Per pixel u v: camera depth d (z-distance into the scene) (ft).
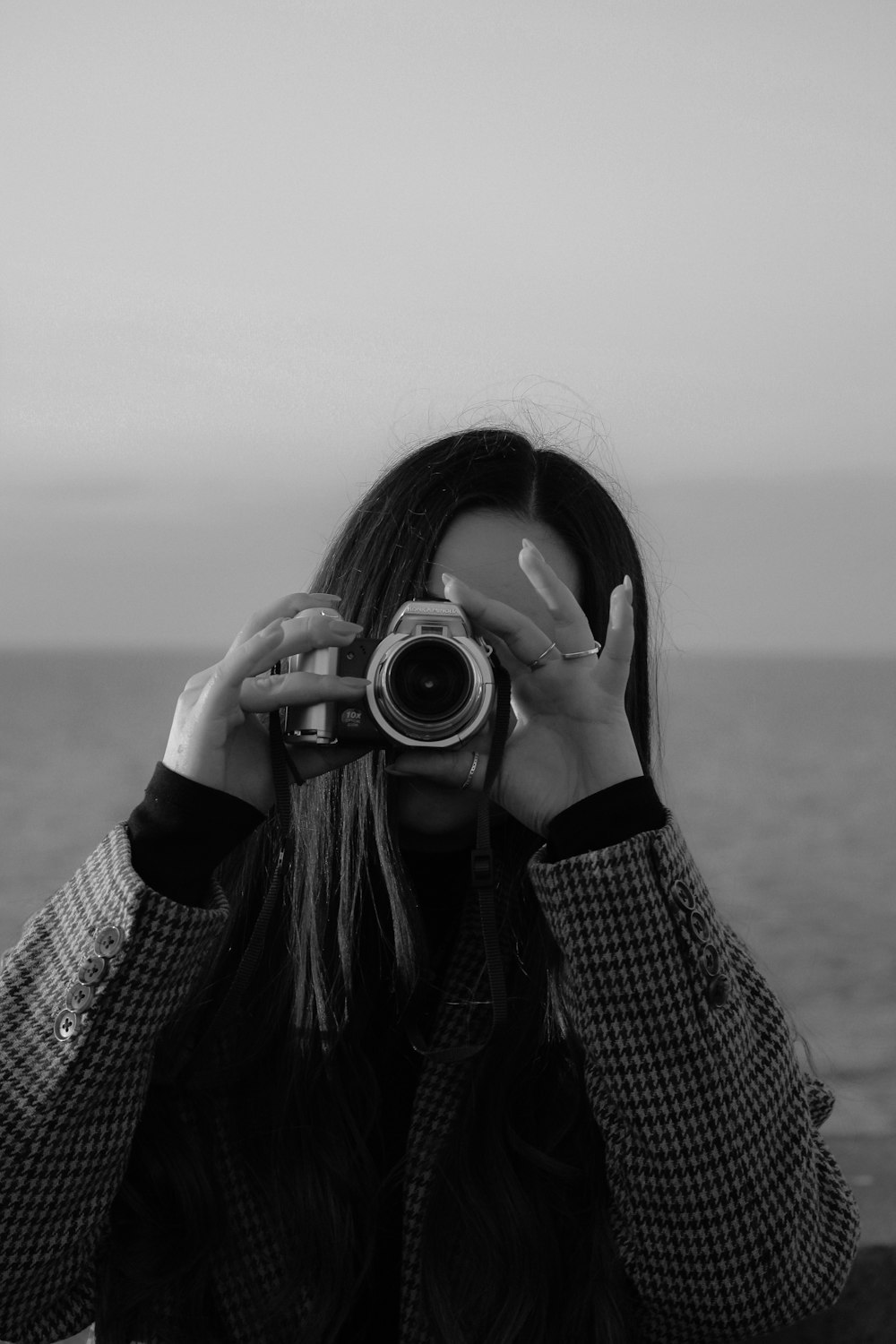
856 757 150.92
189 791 4.88
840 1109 34.04
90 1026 4.62
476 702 5.09
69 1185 4.67
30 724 189.88
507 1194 4.94
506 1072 5.18
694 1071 4.82
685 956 4.89
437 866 5.79
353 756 5.20
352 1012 5.37
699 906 4.96
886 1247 7.45
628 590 5.10
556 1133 5.22
